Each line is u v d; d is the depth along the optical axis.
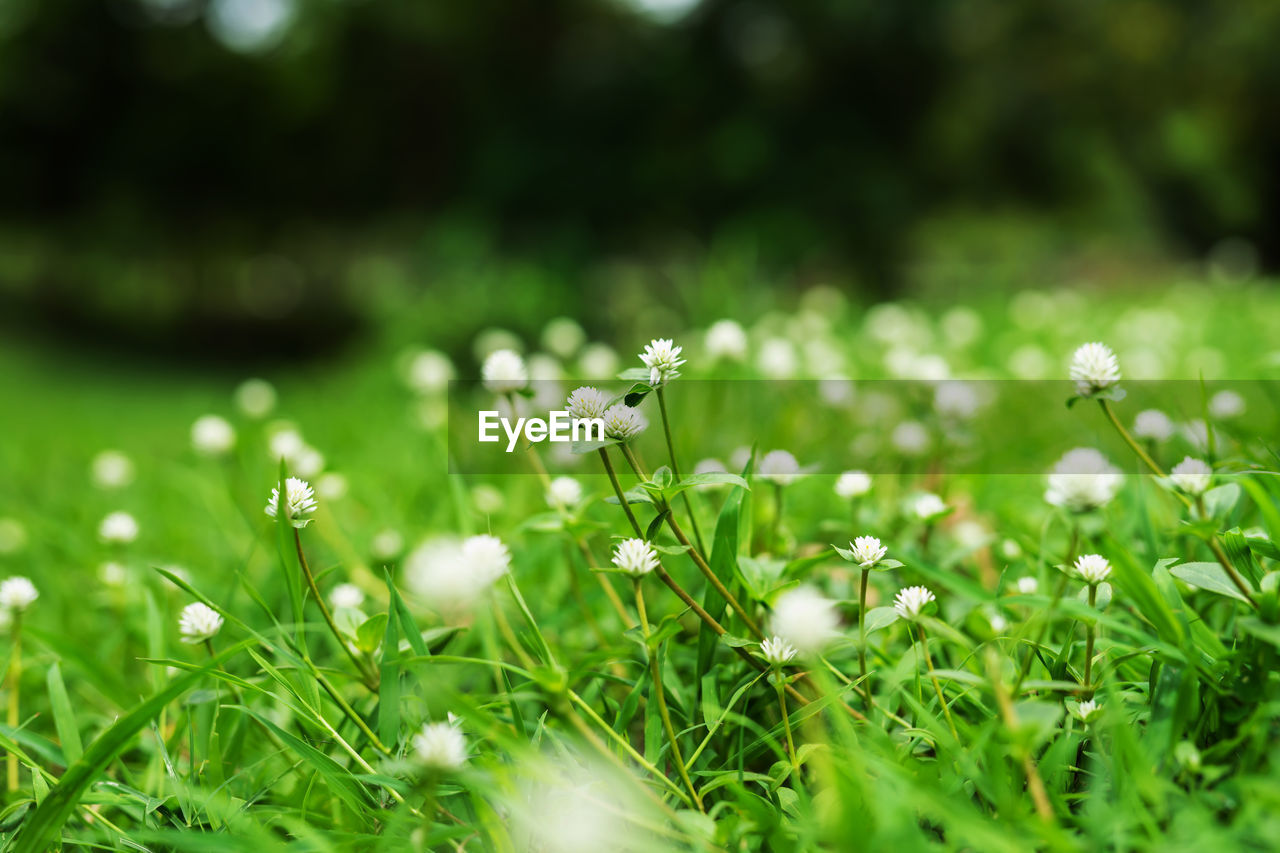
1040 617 0.51
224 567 0.78
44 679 0.62
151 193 7.27
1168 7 6.32
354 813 0.49
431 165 6.86
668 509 0.50
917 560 0.56
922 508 0.58
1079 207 5.77
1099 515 0.53
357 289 6.41
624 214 5.11
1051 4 5.66
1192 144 7.05
